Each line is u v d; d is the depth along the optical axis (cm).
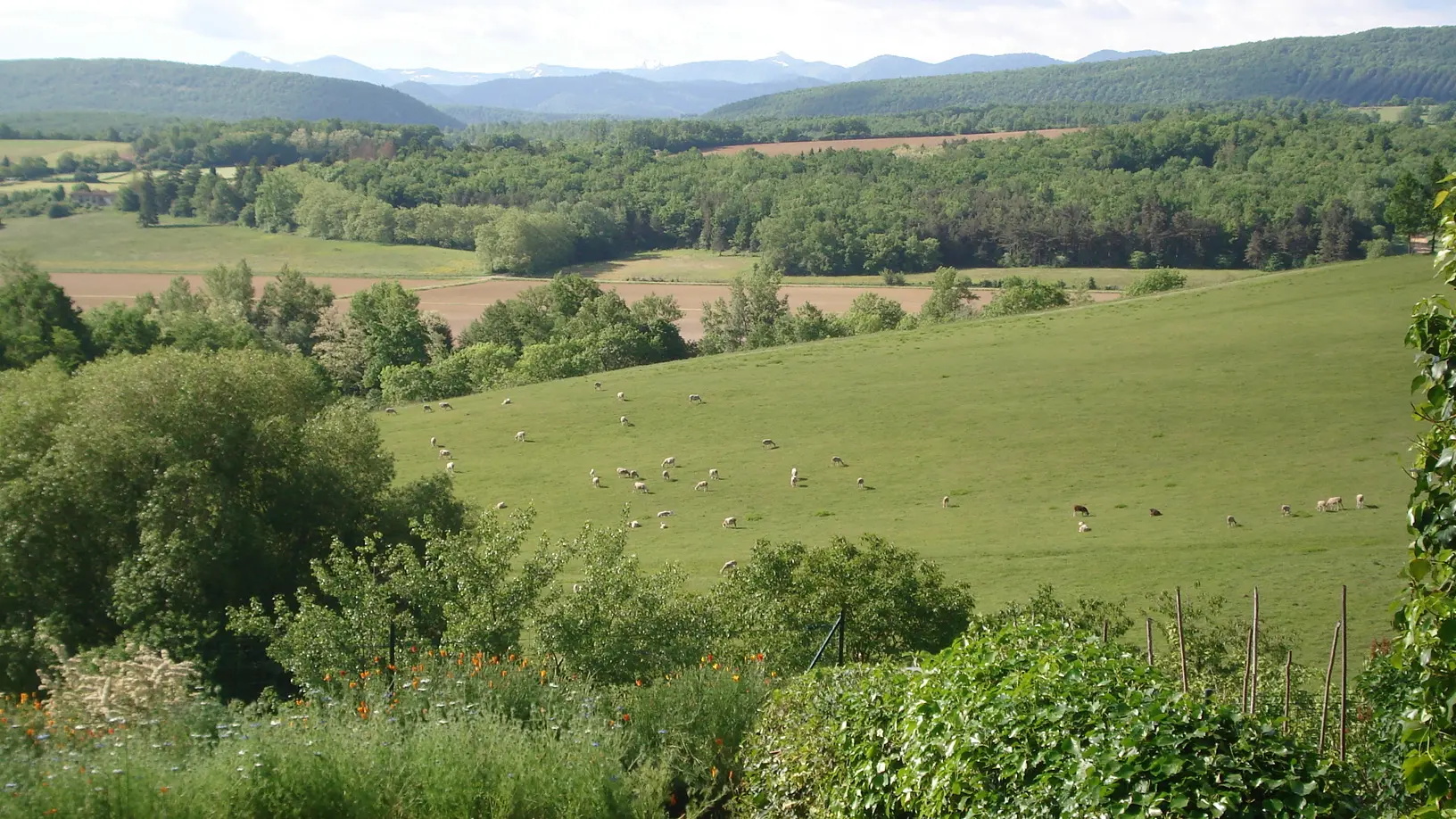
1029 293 11250
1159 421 6556
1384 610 3431
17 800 1030
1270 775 746
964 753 877
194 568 3059
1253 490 5275
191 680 1675
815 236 16438
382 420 7812
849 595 2394
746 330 12706
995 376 7831
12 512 3177
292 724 1244
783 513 5512
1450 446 720
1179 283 11950
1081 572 4156
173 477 3238
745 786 1270
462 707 1334
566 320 12294
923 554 4594
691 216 19125
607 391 8244
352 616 1994
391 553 2397
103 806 1035
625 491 6034
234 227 19650
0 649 2933
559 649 1900
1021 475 5878
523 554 4856
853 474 6125
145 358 3606
